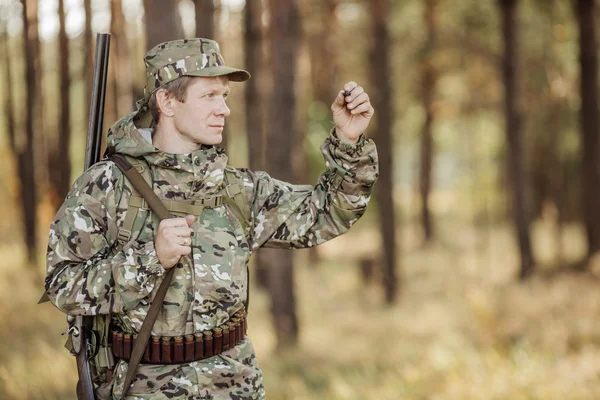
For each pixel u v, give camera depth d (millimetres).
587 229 14406
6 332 7309
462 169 30203
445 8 16984
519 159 14219
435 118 22547
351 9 18094
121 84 9852
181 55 2072
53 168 14031
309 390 6250
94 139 2248
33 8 11688
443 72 19078
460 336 7586
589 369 5637
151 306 2029
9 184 18688
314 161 18969
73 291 1981
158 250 1936
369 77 18000
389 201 13016
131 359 2039
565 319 7949
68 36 10625
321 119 18969
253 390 2178
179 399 2055
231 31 13023
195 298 2059
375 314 11562
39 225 15867
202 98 2080
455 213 32438
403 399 5492
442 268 17453
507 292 10602
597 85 14203
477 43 16719
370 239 23422
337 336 9672
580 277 12031
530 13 16188
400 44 18078
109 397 2150
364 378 6523
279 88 9039
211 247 2076
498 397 5191
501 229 24859
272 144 9070
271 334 9352
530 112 18984
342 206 2232
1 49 14531
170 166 2049
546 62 17047
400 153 34031
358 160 2180
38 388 5352
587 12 14117
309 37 17891
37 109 13523
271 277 8922
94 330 2141
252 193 2201
